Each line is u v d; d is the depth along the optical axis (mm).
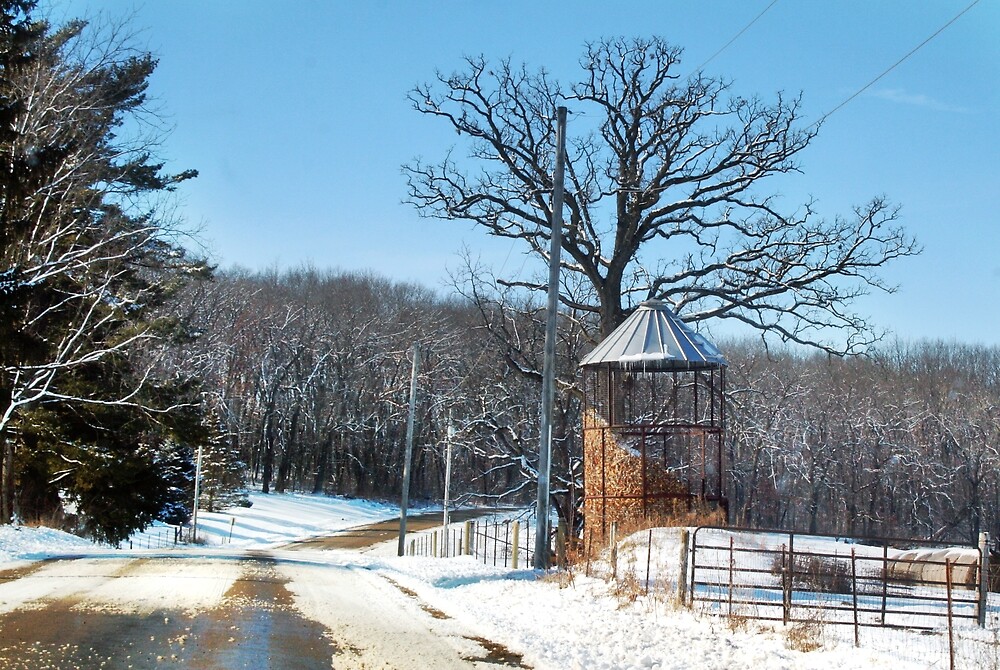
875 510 67875
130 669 9320
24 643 10375
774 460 63500
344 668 10078
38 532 30531
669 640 12609
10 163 26312
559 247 22922
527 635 12828
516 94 39281
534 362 44125
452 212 39344
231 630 12055
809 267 37062
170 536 56312
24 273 27109
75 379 34375
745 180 38188
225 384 81062
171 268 34625
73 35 31719
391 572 22609
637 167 38688
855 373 78062
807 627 13266
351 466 91125
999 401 73188
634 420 38250
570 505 40125
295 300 91062
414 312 89062
